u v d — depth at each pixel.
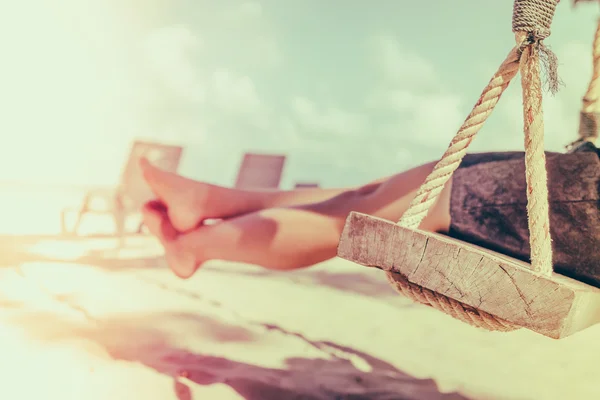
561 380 2.33
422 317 3.27
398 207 2.39
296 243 2.53
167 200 2.84
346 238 1.20
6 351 2.15
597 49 1.57
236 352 2.40
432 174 1.20
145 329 2.60
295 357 2.41
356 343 2.68
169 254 2.87
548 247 1.08
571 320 0.96
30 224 5.57
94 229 5.81
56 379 1.96
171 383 2.00
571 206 1.68
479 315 1.09
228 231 2.68
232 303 3.25
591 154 1.66
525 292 0.99
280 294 3.59
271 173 7.29
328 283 4.05
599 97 1.68
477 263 1.04
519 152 2.01
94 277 3.56
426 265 1.09
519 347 2.78
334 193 2.74
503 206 1.94
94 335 2.44
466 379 2.28
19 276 3.39
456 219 2.06
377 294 3.82
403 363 2.43
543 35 1.11
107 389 1.92
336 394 2.02
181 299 3.23
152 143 6.48
